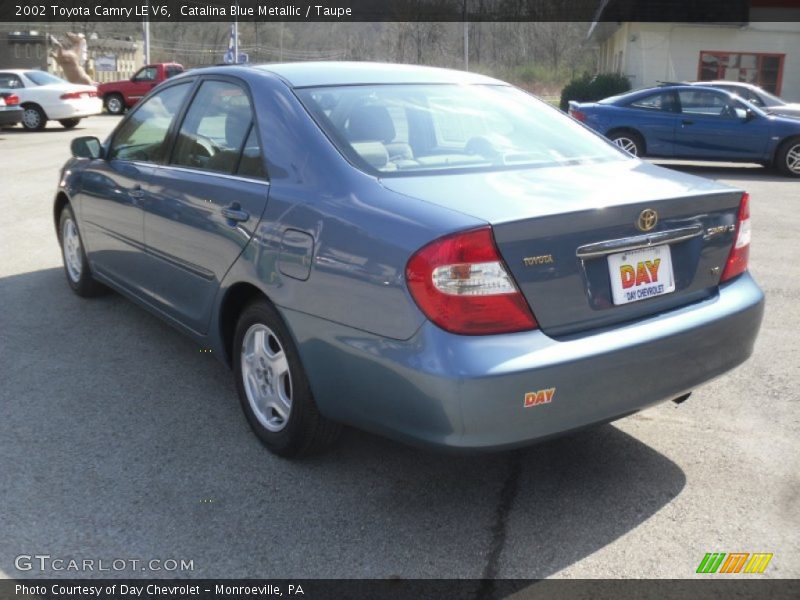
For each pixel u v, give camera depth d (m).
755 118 13.24
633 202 2.85
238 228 3.39
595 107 14.09
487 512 3.04
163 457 3.43
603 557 2.77
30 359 4.51
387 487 3.21
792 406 3.98
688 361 2.99
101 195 4.82
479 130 3.56
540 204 2.76
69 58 34.97
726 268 3.24
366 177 3.03
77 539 2.84
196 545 2.82
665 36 25.11
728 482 3.26
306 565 2.71
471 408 2.55
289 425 3.27
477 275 2.57
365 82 3.68
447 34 61.44
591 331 2.79
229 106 3.79
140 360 4.52
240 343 3.53
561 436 2.77
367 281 2.75
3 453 3.43
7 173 11.78
